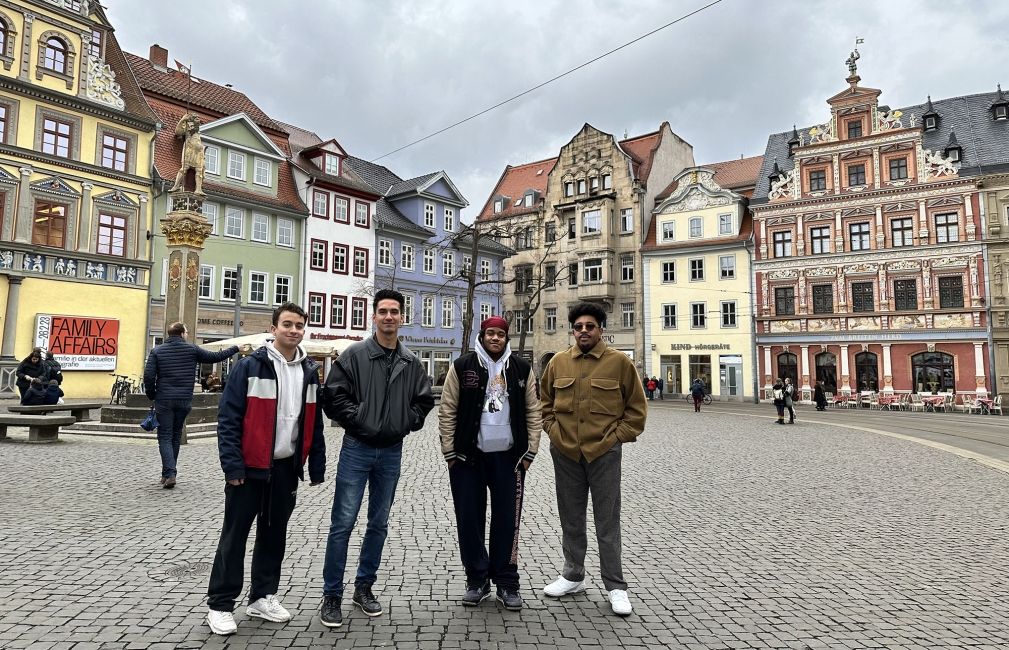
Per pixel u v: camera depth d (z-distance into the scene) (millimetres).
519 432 4625
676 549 6172
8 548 5570
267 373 4156
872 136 41500
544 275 54062
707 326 46156
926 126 42312
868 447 15453
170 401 8453
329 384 4332
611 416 4723
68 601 4375
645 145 53938
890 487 9781
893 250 40156
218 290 33156
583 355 4930
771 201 44219
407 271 43438
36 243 25984
